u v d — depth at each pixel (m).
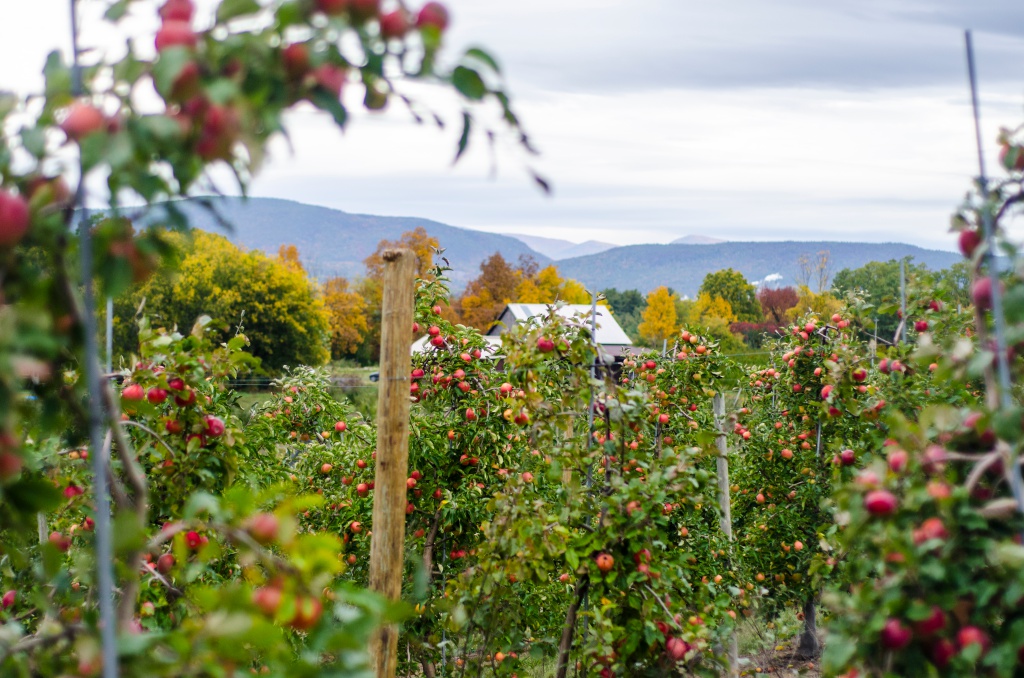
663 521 4.00
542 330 4.43
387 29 1.61
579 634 4.34
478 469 5.72
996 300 2.10
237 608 1.71
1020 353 2.31
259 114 1.55
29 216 1.56
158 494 3.68
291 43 1.62
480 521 5.50
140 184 1.55
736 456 7.93
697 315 47.53
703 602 4.33
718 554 5.89
